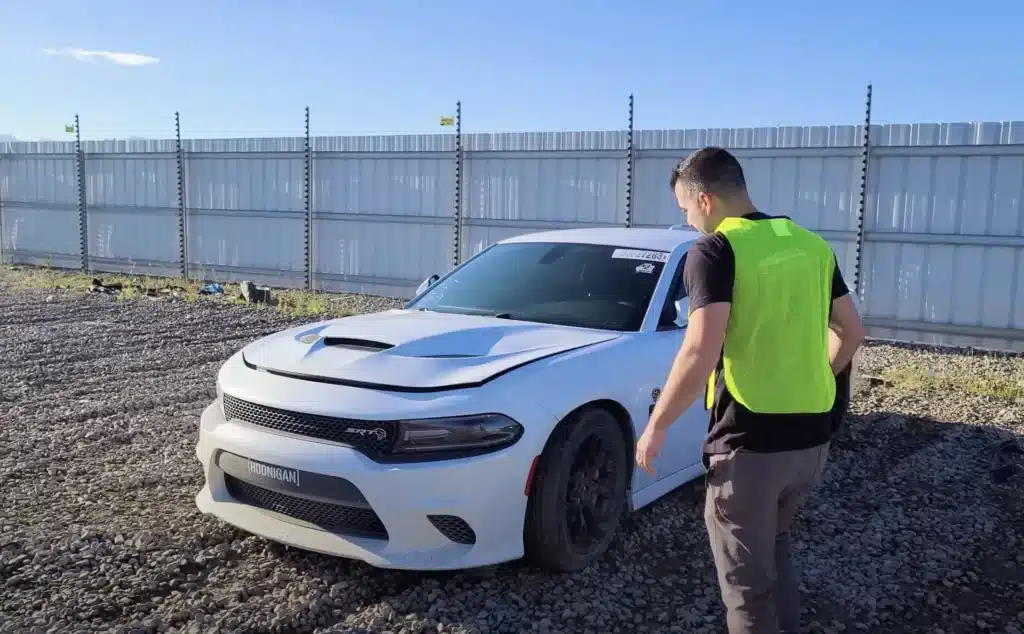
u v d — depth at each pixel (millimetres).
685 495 4836
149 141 17031
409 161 14188
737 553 2633
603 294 4723
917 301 10523
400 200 14359
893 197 10531
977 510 4691
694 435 4586
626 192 12297
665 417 2555
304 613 3371
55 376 7617
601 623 3385
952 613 3553
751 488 2600
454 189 13797
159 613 3340
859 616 3518
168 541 4008
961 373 8461
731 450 2615
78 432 5836
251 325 10758
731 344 2600
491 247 5590
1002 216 9914
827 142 10820
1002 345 10070
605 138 12414
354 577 3689
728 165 2709
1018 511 4699
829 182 10891
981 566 4004
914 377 7902
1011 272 9945
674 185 2842
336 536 3543
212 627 3246
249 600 3484
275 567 3785
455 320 4465
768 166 11281
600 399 3842
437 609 3434
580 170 12688
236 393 3814
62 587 3533
